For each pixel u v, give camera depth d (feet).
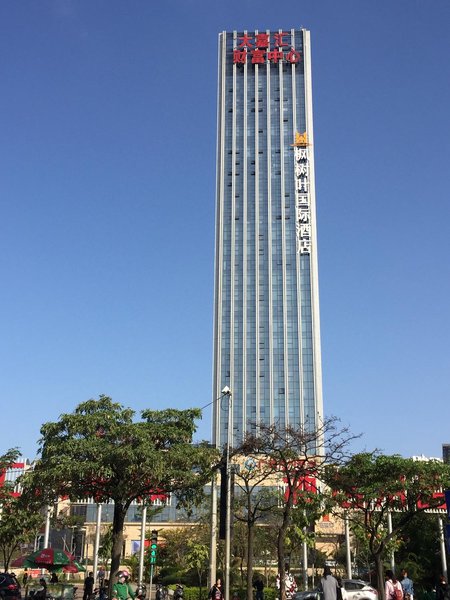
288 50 521.24
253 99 508.94
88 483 123.34
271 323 457.68
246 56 520.83
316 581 214.48
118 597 94.73
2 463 147.23
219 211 485.97
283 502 157.48
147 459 116.37
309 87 509.35
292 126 499.51
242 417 438.81
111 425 122.01
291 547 173.27
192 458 123.24
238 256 474.08
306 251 470.39
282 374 447.01
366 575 213.46
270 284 465.88
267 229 477.77
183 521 272.31
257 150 496.23
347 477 130.72
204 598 167.73
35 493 122.42
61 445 118.21
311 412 436.76
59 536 221.66
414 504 131.44
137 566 235.20
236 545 191.72
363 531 167.84
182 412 131.44
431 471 127.85
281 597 106.63
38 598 111.86
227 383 447.42
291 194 483.51
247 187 488.44
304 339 452.76
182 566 225.56
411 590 105.91
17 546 178.19
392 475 128.47
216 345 456.86
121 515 124.47
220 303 465.47
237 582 183.83
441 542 169.17
